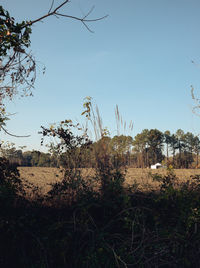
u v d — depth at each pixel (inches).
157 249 134.7
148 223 148.6
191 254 136.4
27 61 126.3
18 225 130.9
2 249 128.7
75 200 165.6
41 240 132.3
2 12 114.7
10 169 170.6
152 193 172.1
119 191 160.9
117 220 147.9
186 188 166.6
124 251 133.3
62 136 187.5
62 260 130.1
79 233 139.8
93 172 190.5
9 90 133.3
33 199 174.1
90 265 127.6
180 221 145.9
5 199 144.3
